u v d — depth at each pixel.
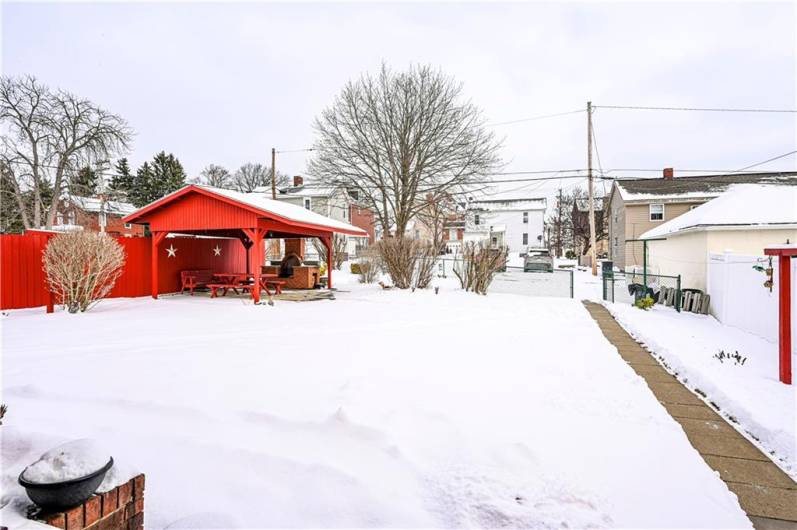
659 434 3.38
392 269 14.17
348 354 5.61
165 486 2.55
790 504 2.59
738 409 3.94
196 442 3.04
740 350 6.21
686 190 26.45
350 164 22.22
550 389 4.35
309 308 10.19
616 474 2.77
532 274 22.92
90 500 1.72
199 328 7.38
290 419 3.41
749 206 10.93
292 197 35.47
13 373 4.59
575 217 45.75
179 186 45.31
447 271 22.08
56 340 6.30
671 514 2.39
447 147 21.67
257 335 6.85
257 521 2.28
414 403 3.81
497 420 3.52
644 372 5.32
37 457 2.19
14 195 25.17
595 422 3.57
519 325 8.25
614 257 31.36
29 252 9.87
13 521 1.55
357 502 2.43
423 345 6.27
